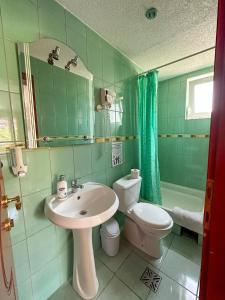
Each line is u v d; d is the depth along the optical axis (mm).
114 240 1518
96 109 1492
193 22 1263
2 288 546
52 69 1113
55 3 1083
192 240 1740
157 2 1074
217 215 377
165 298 1169
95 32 1398
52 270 1212
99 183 1473
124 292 1218
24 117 964
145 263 1466
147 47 1642
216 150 375
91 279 1194
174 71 2293
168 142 2719
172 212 1818
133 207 1670
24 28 938
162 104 2711
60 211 1079
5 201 646
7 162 906
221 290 390
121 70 1775
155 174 2076
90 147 1461
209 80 2273
